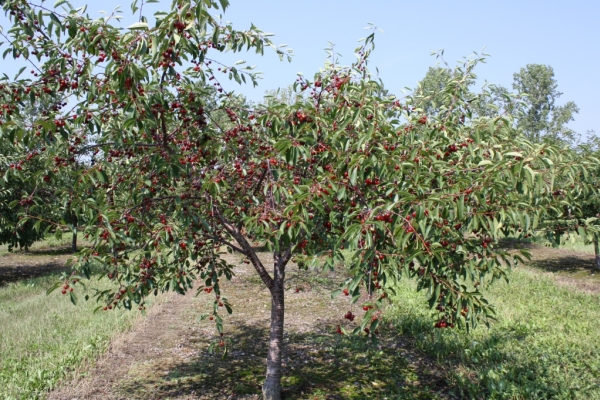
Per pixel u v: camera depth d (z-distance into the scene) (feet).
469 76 14.10
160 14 11.22
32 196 13.89
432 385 19.06
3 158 22.06
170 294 35.42
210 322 28.60
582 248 67.87
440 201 9.59
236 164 14.10
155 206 15.74
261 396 18.03
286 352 23.12
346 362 21.68
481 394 17.72
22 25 12.38
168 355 22.68
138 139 14.98
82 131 14.57
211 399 17.79
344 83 13.26
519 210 11.00
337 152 12.33
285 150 11.75
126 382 19.33
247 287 39.86
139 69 11.44
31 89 13.14
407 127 12.93
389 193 10.89
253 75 15.76
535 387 17.38
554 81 117.19
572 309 30.40
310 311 31.58
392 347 23.67
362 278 10.43
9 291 37.19
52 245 76.79
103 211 12.14
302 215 12.22
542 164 11.57
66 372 19.58
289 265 51.98
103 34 11.40
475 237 13.01
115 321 27.07
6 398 16.75
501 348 21.99
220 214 15.65
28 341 23.29
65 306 30.42
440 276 12.01
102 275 15.79
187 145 14.69
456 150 12.69
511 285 38.24
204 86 16.52
